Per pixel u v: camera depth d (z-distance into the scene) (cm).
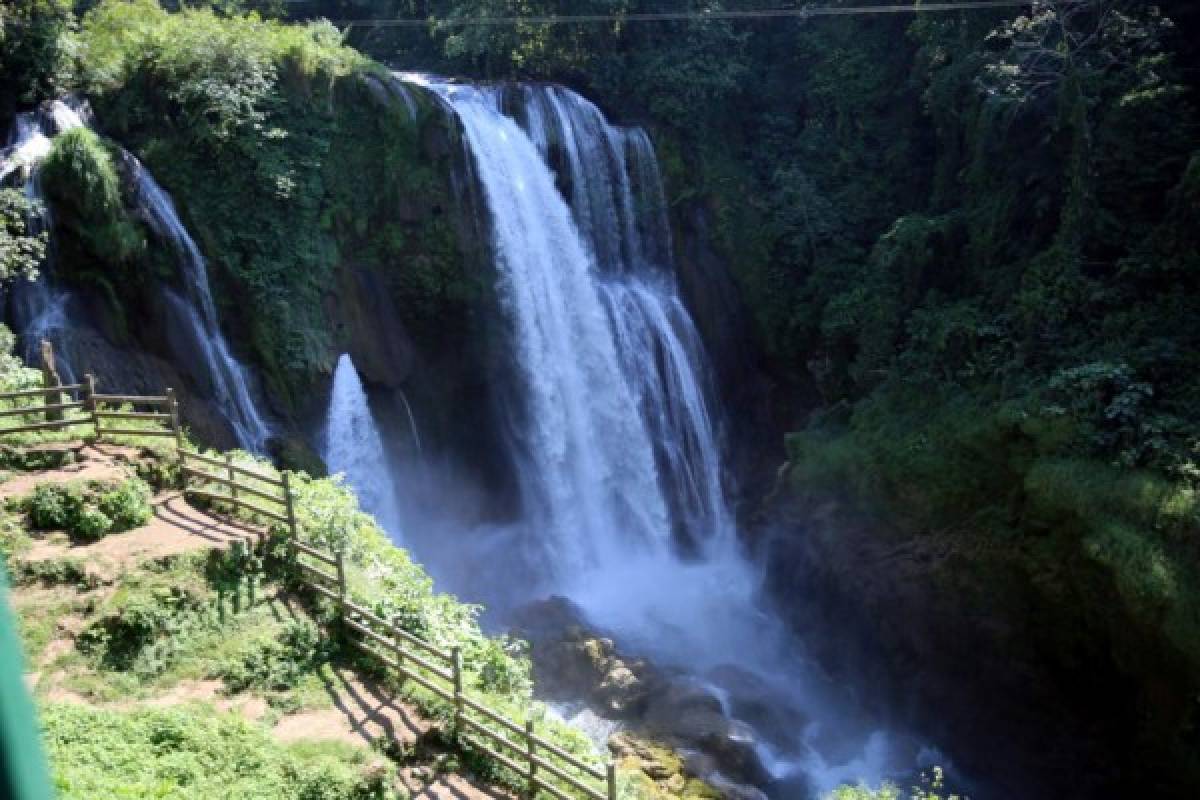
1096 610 1766
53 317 1992
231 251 2262
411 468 2612
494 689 1360
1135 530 1683
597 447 2827
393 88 2519
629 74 3178
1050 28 2312
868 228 2930
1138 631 1686
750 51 3319
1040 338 2084
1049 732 1912
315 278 2364
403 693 1252
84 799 958
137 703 1173
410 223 2545
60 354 1964
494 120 2741
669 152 3095
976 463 2061
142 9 2455
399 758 1150
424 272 2552
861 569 2202
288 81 2403
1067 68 2180
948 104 2561
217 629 1305
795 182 2997
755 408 3116
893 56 2973
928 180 2866
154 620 1287
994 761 1973
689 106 3116
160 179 2227
